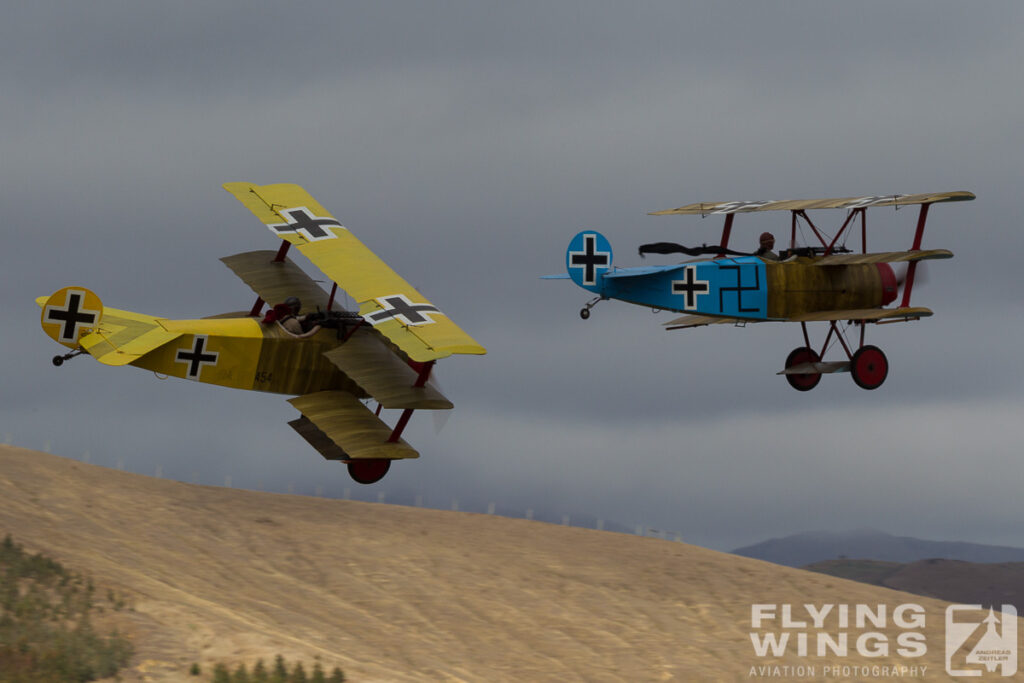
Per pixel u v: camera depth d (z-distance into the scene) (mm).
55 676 55875
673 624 91062
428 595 89000
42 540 80812
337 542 97000
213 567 86812
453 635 82562
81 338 91500
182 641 63781
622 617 91000
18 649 58656
